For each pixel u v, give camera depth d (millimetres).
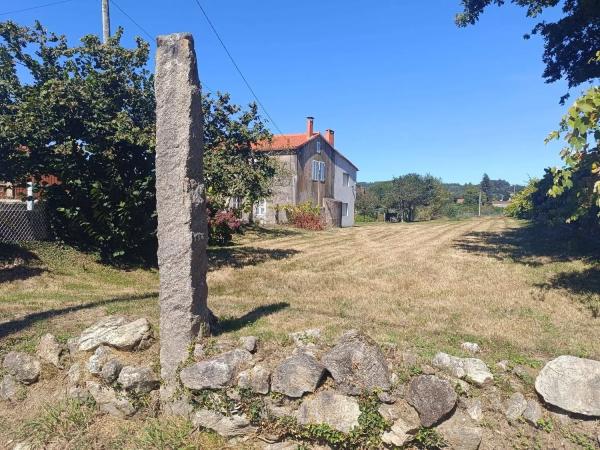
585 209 6820
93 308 7008
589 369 3883
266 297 7996
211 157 11797
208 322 5223
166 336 4918
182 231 4848
